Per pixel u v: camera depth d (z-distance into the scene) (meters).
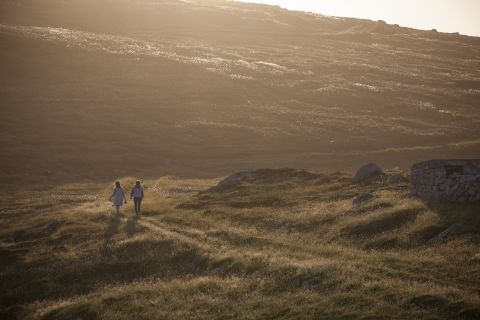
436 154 74.81
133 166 66.38
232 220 30.19
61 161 65.25
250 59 126.06
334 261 20.23
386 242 22.73
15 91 90.75
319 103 98.31
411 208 25.31
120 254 26.39
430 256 20.14
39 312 21.83
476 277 17.62
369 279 17.94
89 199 45.09
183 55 122.38
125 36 141.88
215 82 103.25
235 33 157.88
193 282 21.14
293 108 94.56
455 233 21.75
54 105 85.88
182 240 26.36
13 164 62.59
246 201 33.88
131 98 92.38
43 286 24.66
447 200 26.03
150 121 83.75
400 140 81.56
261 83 105.25
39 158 65.56
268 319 16.39
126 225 30.62
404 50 162.12
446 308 15.17
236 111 90.31
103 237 29.03
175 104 91.12
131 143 74.31
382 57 146.62
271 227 28.17
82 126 78.81
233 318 16.97
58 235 30.38
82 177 60.59
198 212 32.59
